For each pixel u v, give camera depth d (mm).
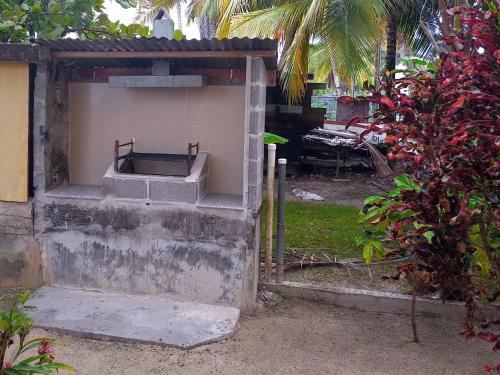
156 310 3957
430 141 3016
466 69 2934
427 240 3516
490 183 2947
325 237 6277
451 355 3547
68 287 4297
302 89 9578
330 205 8266
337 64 8602
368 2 8109
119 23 5422
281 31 9250
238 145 4289
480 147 2869
